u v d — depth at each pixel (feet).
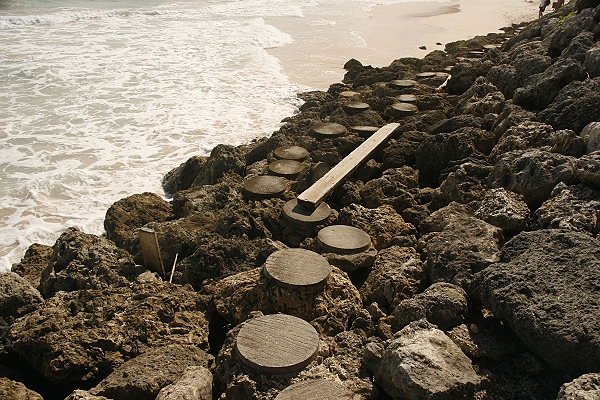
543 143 16.24
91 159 23.85
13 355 12.16
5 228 18.88
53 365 10.79
